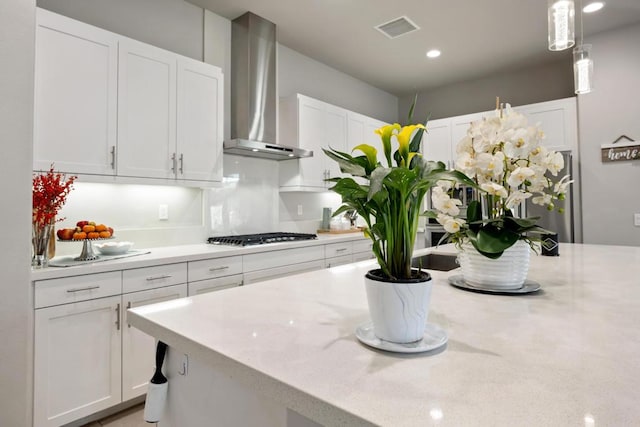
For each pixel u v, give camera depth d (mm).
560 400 521
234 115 3221
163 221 2793
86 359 1869
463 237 1214
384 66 4254
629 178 3293
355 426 491
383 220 731
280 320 914
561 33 1615
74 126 2059
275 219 3656
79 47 2086
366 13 3121
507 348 724
